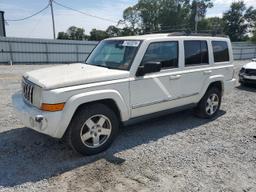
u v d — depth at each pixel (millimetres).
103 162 3629
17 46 25062
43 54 26594
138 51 4156
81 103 3482
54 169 3400
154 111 4547
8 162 3553
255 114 6320
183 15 65188
